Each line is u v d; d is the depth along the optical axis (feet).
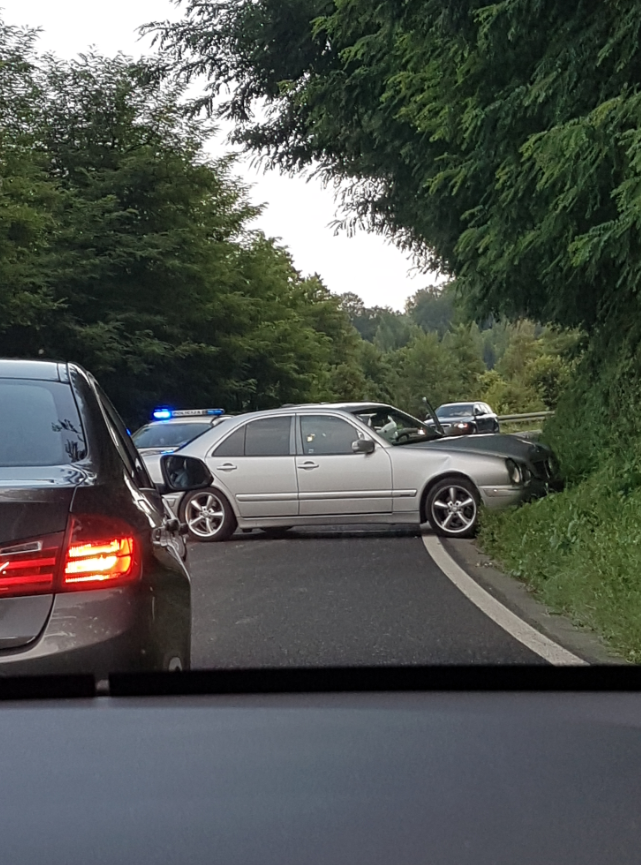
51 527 12.97
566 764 12.12
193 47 92.73
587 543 33.83
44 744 12.38
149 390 133.49
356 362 360.07
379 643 24.88
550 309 48.52
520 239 42.45
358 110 62.54
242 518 47.44
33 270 115.55
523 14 36.58
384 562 39.22
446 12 39.29
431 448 46.09
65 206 129.39
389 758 12.22
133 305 130.31
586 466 49.47
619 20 34.91
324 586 33.88
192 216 141.18
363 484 46.11
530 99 37.93
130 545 13.52
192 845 10.46
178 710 13.37
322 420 47.55
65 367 16.98
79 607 12.87
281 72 90.48
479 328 53.93
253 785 11.53
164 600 14.05
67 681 12.98
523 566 35.09
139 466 17.84
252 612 29.40
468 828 10.73
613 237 35.32
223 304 140.77
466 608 29.48
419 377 451.12
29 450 14.56
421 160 59.88
